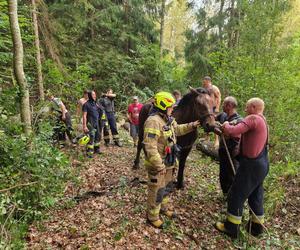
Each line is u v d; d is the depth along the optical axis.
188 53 16.52
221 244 4.25
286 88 8.20
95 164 7.27
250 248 4.12
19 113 5.40
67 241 3.96
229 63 9.49
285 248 4.30
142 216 4.61
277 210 5.38
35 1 10.43
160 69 17.36
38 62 10.22
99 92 15.94
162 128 3.99
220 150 5.28
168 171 4.38
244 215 5.05
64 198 5.23
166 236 4.18
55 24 12.12
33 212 4.29
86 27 15.94
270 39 8.82
